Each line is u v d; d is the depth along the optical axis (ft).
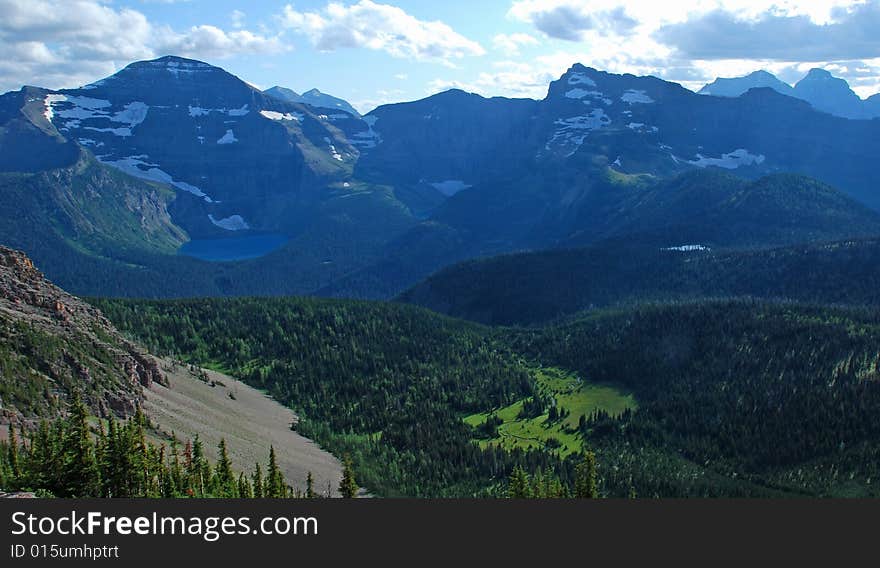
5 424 418.72
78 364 511.40
